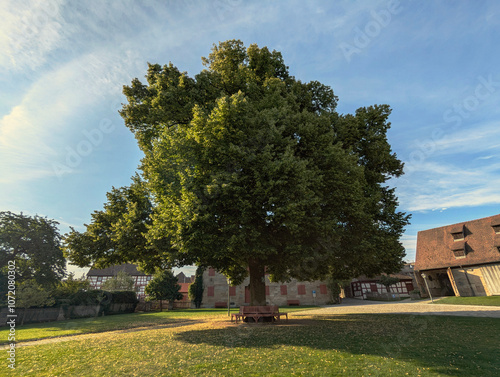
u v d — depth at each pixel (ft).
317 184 43.09
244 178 39.73
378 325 43.11
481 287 107.24
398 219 56.80
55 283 116.67
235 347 29.84
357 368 20.97
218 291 166.09
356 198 45.60
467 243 117.70
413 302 115.24
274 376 19.93
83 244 54.90
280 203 38.88
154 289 166.30
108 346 34.30
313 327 42.29
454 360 22.36
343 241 48.70
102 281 242.58
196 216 35.78
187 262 47.44
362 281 191.62
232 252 41.19
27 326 81.46
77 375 22.82
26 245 113.60
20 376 23.09
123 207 57.72
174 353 28.45
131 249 51.62
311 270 53.62
